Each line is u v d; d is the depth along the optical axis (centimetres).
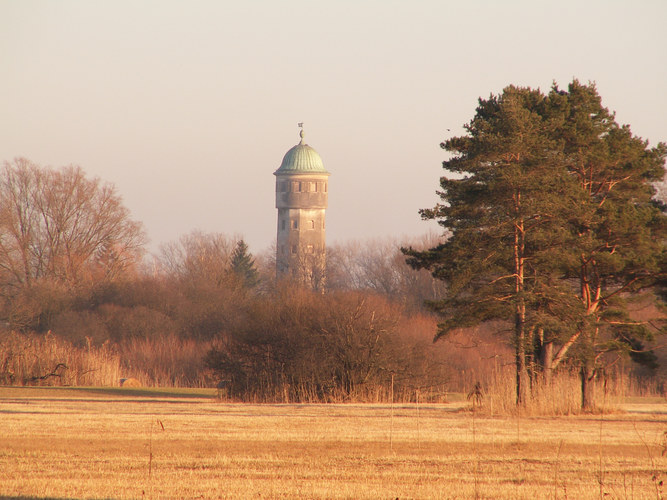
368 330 17388
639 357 15375
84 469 7019
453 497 6106
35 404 13962
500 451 8581
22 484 6316
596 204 13825
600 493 6209
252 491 6184
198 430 9925
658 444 9275
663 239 15238
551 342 14462
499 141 13312
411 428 10588
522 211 13188
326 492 6194
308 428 10381
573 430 10656
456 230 14038
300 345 17512
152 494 6028
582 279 14750
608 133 15312
